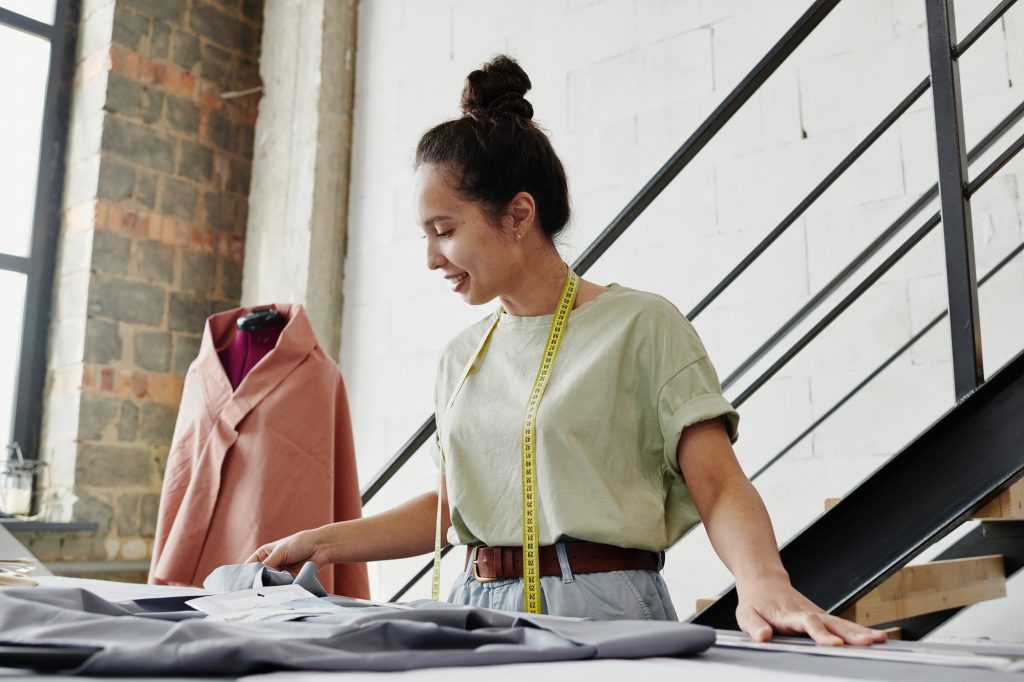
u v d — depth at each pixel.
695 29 2.99
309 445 2.03
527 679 0.47
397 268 3.71
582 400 1.05
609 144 3.12
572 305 1.15
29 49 3.69
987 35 2.40
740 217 2.77
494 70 1.19
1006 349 2.27
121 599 0.89
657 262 2.91
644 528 1.02
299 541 1.20
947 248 1.24
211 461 2.00
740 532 0.90
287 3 4.09
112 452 3.41
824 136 2.65
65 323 3.49
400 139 3.82
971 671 0.51
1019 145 1.26
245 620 0.69
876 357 2.46
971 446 1.21
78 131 3.65
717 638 0.75
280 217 3.89
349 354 3.79
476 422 1.13
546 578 1.03
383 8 4.00
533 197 1.12
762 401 2.63
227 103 4.00
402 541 1.27
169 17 3.82
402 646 0.57
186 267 3.76
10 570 1.24
